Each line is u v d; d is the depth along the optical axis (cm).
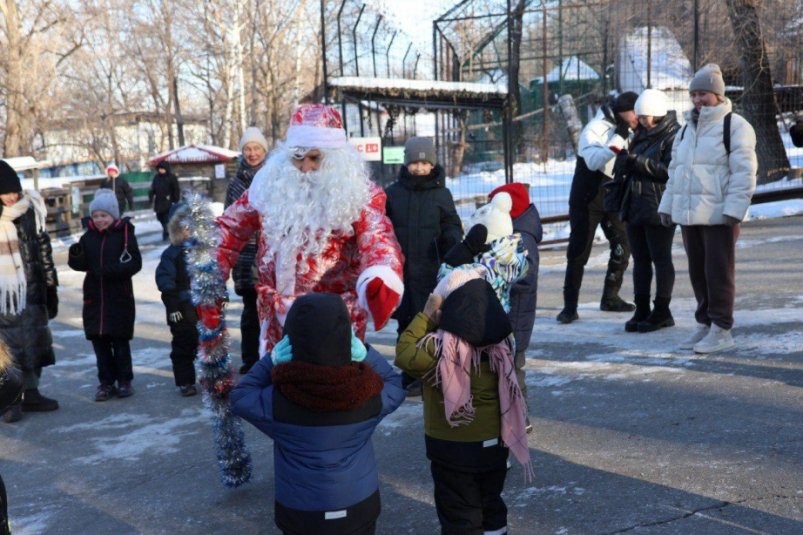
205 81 4819
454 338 342
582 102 2786
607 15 2314
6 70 3084
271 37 3897
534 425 525
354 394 311
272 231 394
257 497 468
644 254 732
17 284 645
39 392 695
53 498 493
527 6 2430
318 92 2972
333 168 392
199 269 438
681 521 375
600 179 779
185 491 486
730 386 551
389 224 394
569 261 808
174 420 636
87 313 688
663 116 697
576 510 399
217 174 2970
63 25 3394
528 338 485
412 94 1464
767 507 380
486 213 438
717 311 632
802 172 1766
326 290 394
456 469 351
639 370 615
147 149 6109
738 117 609
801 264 990
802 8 1858
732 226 617
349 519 317
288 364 313
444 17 2177
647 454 457
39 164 1783
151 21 4584
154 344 906
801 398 513
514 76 2430
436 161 624
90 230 682
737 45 1802
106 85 4912
